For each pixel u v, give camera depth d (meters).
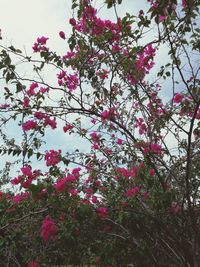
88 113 4.25
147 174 3.85
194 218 3.83
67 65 4.30
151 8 3.20
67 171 4.25
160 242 4.16
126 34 4.04
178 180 4.19
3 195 4.14
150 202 3.85
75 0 3.96
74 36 4.10
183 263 4.07
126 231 3.90
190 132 3.75
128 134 4.22
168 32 3.65
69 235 3.73
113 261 4.19
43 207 3.55
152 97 4.61
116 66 4.12
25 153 3.83
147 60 4.34
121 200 3.93
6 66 3.83
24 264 4.30
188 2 3.31
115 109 4.46
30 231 4.05
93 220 3.60
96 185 4.30
